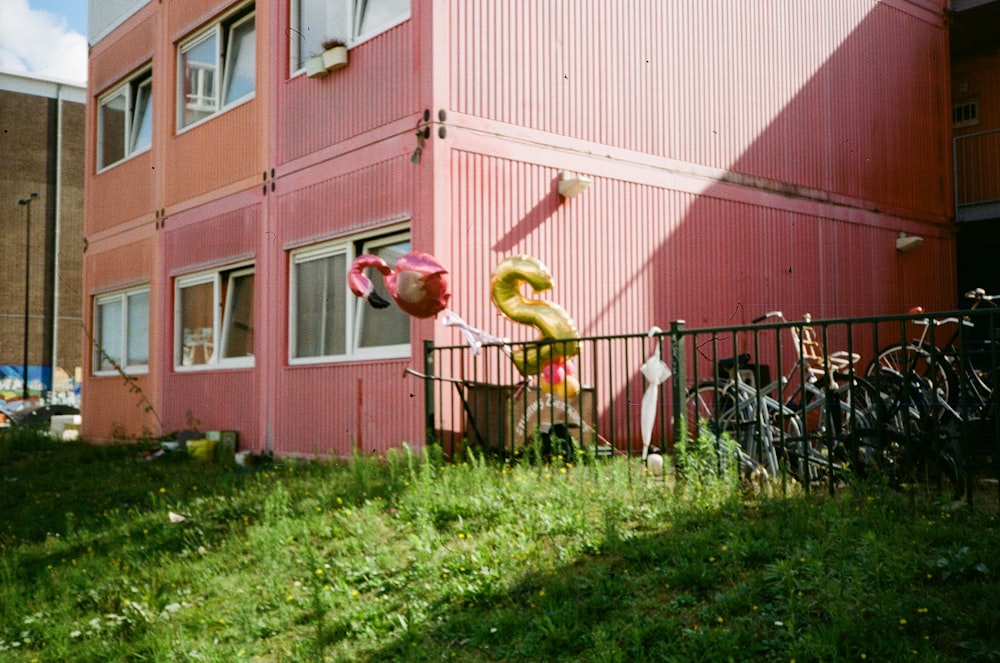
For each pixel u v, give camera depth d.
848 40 13.20
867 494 5.15
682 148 10.74
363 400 9.34
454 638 4.44
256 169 11.20
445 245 8.55
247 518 6.88
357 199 9.48
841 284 12.65
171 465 10.30
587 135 9.78
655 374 6.24
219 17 12.15
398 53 9.02
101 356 15.01
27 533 7.54
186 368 12.68
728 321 11.04
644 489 5.89
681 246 10.61
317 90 10.16
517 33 9.25
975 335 12.95
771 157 11.85
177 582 5.84
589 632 4.14
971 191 15.57
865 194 13.20
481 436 8.06
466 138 8.77
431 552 5.44
